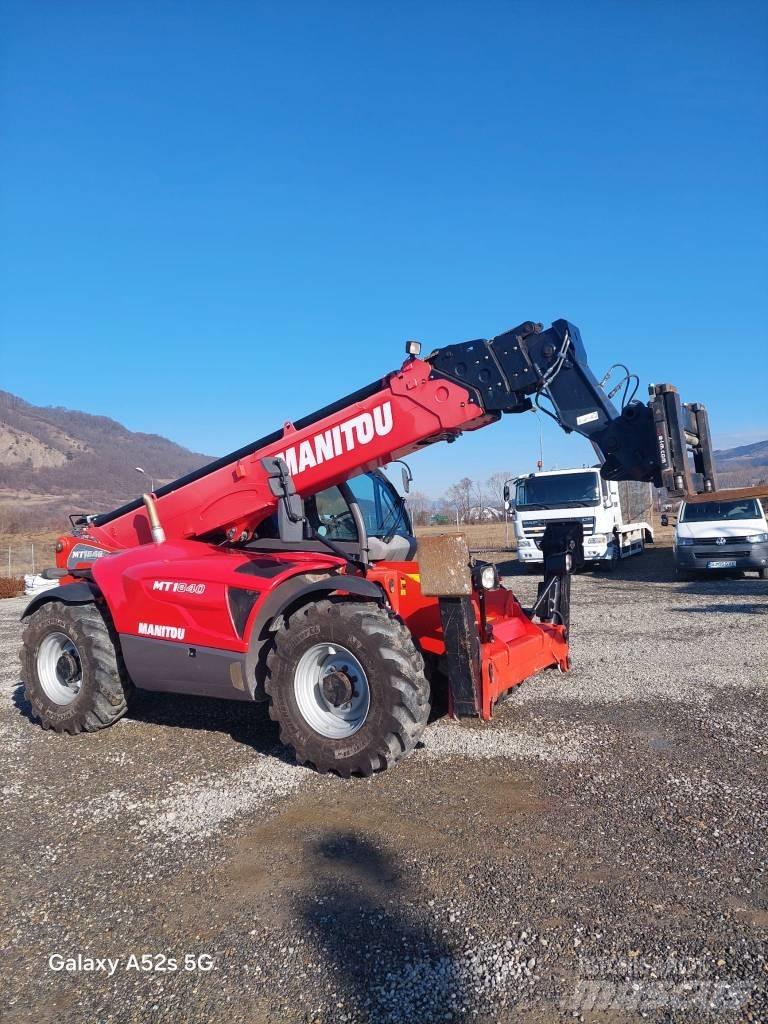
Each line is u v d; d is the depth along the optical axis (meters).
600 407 5.51
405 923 3.13
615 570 19.38
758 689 6.53
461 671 5.05
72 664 6.27
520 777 4.65
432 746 5.29
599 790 4.40
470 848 3.75
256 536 6.31
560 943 2.93
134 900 3.46
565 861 3.57
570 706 6.20
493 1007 2.61
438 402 5.44
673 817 3.99
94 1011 2.73
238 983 2.83
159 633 5.63
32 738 6.21
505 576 18.73
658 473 5.54
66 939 3.19
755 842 3.68
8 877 3.75
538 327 5.48
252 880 3.57
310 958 2.94
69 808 4.60
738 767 4.68
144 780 5.01
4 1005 2.79
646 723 5.66
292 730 4.90
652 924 3.03
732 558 15.83
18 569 37.53
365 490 6.26
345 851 3.80
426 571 4.94
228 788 4.75
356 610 4.78
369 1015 2.61
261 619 5.23
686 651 8.26
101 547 6.77
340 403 5.78
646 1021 2.50
